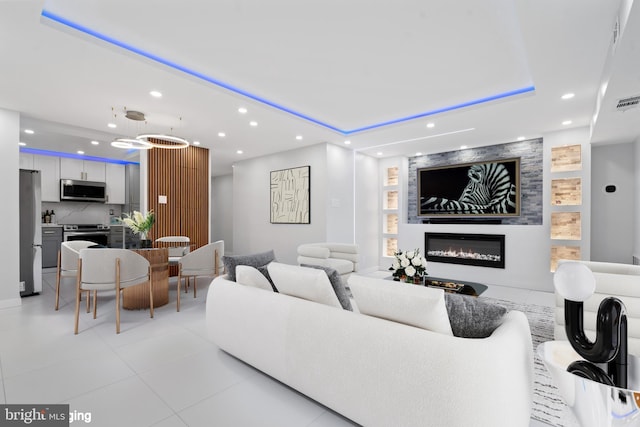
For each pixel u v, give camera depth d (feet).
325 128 15.92
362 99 12.82
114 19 7.73
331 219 18.92
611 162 15.37
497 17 7.54
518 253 16.80
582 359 4.29
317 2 7.08
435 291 4.84
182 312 11.96
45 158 21.65
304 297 6.74
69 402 6.12
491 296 14.84
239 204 24.18
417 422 4.58
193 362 7.86
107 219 25.39
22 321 10.77
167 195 18.69
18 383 6.80
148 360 7.94
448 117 13.75
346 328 5.45
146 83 10.43
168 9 7.35
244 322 7.36
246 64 9.99
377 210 23.15
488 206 18.63
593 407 3.49
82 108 12.67
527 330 5.33
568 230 16.08
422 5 7.14
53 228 21.77
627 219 14.99
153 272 12.47
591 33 7.34
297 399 6.35
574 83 10.18
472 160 19.58
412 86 11.56
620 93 9.07
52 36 7.75
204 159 20.30
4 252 12.38
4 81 10.23
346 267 15.02
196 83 10.42
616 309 3.69
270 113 13.39
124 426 5.42
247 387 6.75
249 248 23.30
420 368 4.58
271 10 7.37
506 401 4.19
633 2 5.25
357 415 5.28
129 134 16.92
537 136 16.90
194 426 5.47
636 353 7.48
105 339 9.26
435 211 20.80
